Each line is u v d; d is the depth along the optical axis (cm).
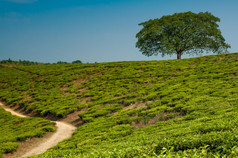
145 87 4109
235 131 950
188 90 3170
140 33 6694
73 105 3838
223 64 4438
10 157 2152
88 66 6712
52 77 6072
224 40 6450
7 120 3506
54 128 2861
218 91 2753
